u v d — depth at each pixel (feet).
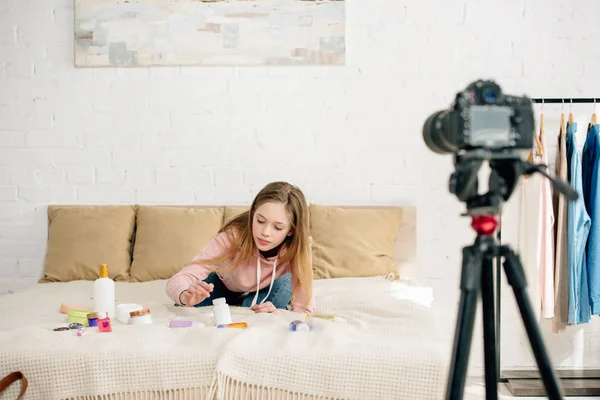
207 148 9.90
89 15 9.79
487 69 9.82
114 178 9.90
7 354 5.10
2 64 9.84
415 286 8.06
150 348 5.19
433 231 9.87
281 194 6.65
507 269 3.84
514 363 9.83
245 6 9.77
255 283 7.22
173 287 6.73
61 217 9.41
